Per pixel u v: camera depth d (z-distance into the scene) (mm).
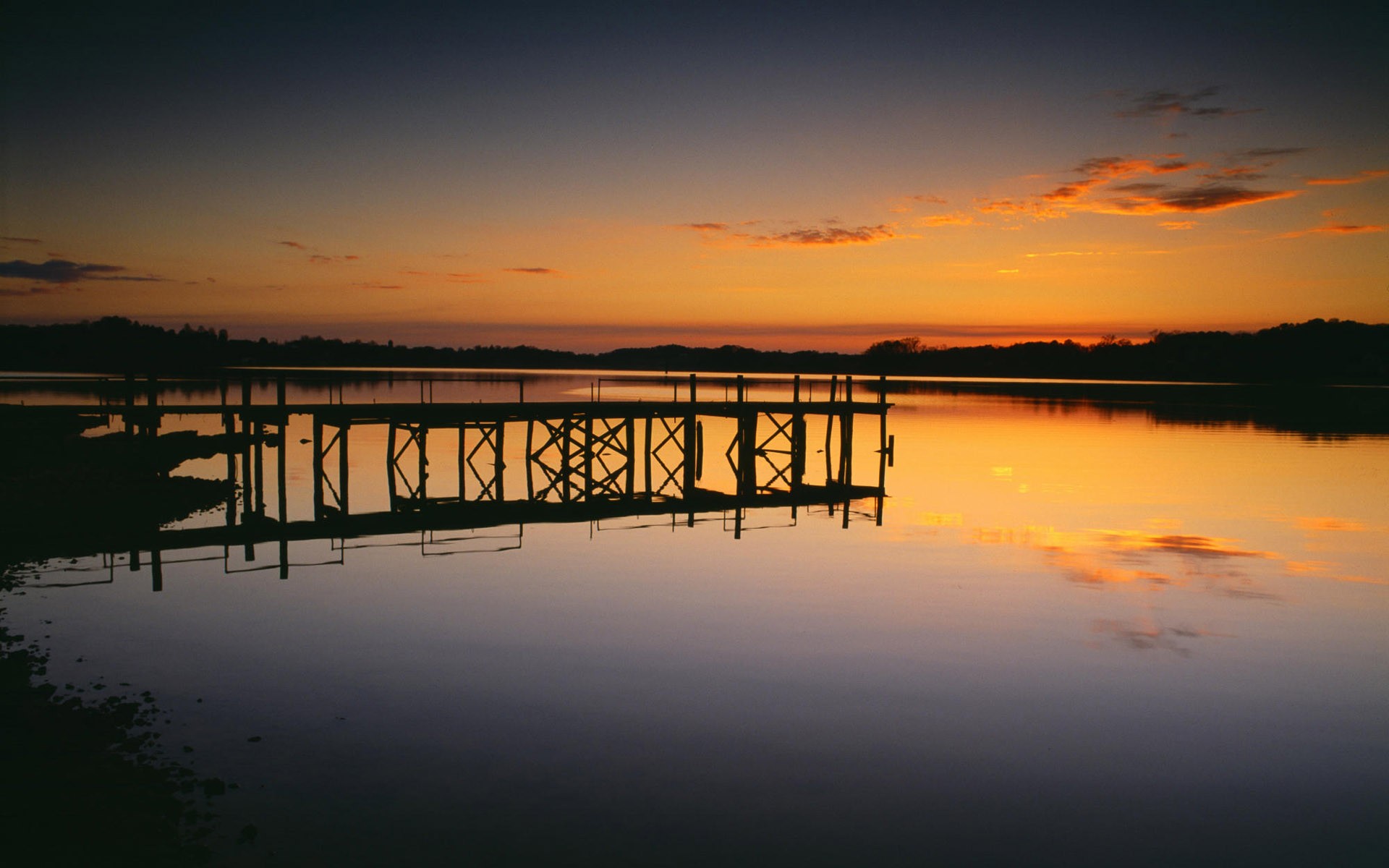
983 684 13703
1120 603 18391
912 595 19062
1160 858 9008
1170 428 66375
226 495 30062
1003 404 100312
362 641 15430
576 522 28406
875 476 40312
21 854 7816
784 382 172250
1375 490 35188
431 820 9211
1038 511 30609
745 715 12359
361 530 21984
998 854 9016
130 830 8508
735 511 30266
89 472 28094
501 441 30203
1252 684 13789
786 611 17688
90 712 11438
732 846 8969
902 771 10742
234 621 16375
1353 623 17047
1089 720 12352
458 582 20062
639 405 32781
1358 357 154000
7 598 17219
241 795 9547
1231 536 26078
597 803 9742
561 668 14148
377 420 27297
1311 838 9445
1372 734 12016
